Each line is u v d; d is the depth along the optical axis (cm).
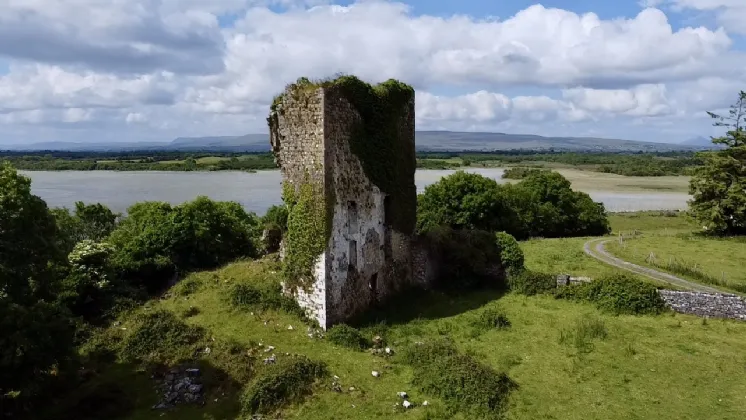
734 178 4994
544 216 5966
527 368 2097
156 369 2070
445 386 1881
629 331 2448
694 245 4406
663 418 1723
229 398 1861
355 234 2620
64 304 2456
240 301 2611
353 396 1873
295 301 2580
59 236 1997
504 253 3241
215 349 2141
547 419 1730
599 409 1784
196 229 3550
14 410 1747
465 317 2689
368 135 2712
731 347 2259
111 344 2258
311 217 2459
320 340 2316
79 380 1989
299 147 2509
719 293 2734
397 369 2092
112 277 2920
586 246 4538
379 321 2592
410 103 2988
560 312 2758
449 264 3253
